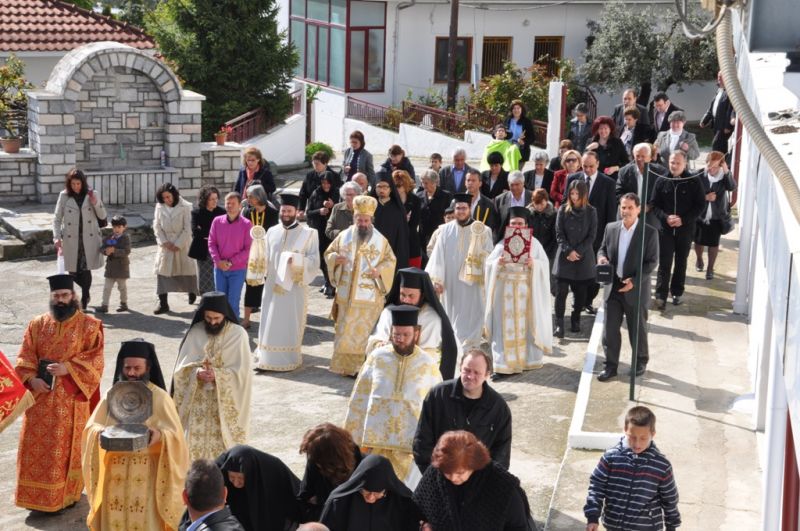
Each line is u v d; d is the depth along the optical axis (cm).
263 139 2520
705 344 1155
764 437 880
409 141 2956
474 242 1164
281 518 614
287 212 1181
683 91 3130
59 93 1944
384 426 755
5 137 2039
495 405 678
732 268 1448
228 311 836
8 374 772
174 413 751
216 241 1294
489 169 1514
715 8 579
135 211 1952
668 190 1250
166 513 739
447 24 3225
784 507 711
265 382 1151
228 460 605
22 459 842
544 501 846
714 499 807
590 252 1228
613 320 1044
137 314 1430
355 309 1134
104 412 754
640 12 3033
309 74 3416
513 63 2955
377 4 3188
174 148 2056
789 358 382
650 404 988
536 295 1132
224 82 2556
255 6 2575
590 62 3045
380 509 579
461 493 572
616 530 651
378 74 3247
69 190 1427
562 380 1120
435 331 830
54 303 838
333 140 3262
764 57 709
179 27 2572
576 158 1362
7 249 1734
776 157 409
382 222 1227
